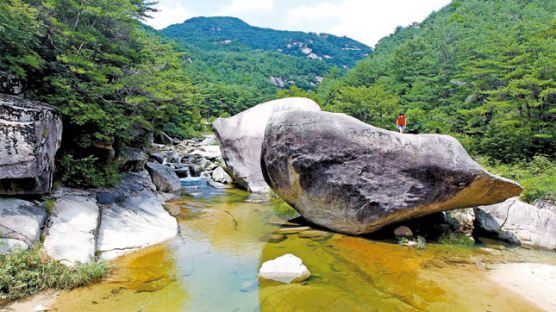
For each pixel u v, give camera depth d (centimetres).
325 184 784
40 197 677
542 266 647
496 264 656
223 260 649
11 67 718
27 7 764
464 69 2711
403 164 711
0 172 582
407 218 754
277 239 780
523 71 1733
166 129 2998
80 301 468
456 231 864
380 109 2817
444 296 509
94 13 1044
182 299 491
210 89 5978
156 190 1209
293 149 810
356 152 756
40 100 799
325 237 793
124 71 1127
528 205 891
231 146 1442
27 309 434
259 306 473
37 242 556
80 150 955
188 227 864
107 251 644
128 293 502
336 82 5712
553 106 1658
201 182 1542
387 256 677
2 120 594
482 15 5344
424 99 3014
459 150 670
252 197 1248
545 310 477
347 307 471
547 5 4862
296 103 1337
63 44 916
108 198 877
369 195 734
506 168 1492
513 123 1664
